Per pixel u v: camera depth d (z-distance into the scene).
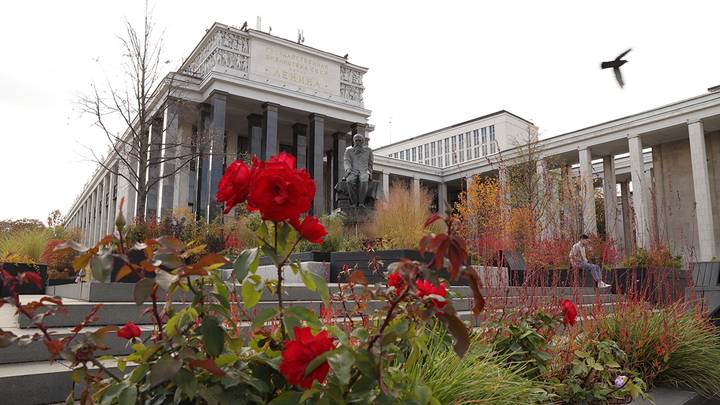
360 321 3.61
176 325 2.05
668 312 6.15
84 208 81.12
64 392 3.41
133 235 10.38
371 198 17.58
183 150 35.97
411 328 2.43
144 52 23.33
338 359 1.78
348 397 1.91
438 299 2.07
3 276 1.80
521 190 31.53
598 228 39.72
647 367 5.44
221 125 39.03
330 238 12.77
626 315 5.75
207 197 36.94
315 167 43.69
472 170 55.88
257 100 41.56
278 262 2.04
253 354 2.31
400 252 10.30
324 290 2.10
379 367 1.85
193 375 1.83
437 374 3.03
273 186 1.93
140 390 1.89
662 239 8.91
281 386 2.12
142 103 23.50
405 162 57.78
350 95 48.81
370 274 10.49
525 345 4.32
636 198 42.25
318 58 46.88
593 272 11.64
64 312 1.93
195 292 2.05
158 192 39.56
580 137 46.88
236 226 13.49
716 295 10.77
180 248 1.96
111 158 39.38
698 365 5.52
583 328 5.30
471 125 92.62
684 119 40.72
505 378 3.46
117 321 4.81
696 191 39.44
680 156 46.19
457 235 1.97
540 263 7.05
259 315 2.15
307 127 48.19
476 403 3.01
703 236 38.47
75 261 1.81
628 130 44.00
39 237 15.27
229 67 41.59
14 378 3.26
